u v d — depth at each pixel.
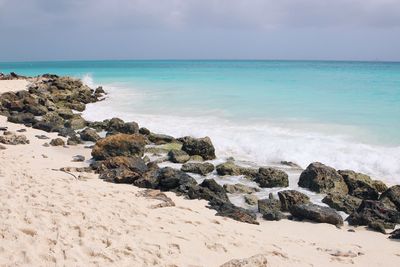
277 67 124.44
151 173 13.99
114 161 15.23
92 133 20.53
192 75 71.00
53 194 10.93
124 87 48.06
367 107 30.00
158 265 7.48
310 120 25.02
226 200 13.20
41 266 6.90
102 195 11.57
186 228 9.53
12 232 7.91
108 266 7.20
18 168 13.73
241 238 9.42
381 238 10.66
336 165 16.98
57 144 19.06
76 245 7.79
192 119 26.28
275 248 9.09
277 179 14.80
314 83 50.31
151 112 29.64
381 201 13.15
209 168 16.19
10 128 22.39
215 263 7.89
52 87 38.84
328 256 9.09
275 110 28.88
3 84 41.59
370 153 17.80
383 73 78.62
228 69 103.69
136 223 9.41
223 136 21.28
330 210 11.95
